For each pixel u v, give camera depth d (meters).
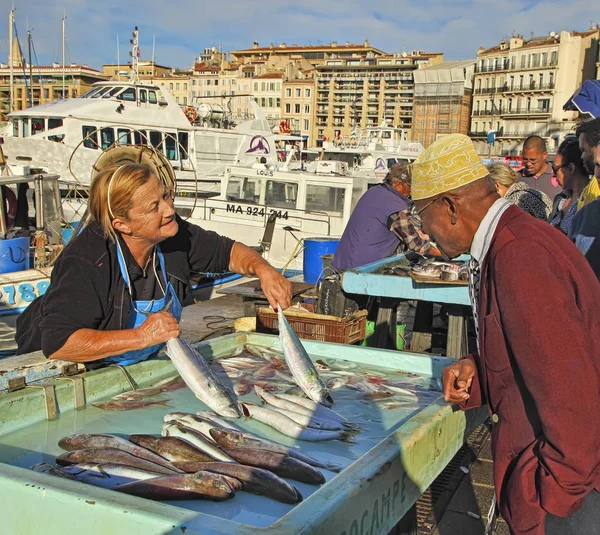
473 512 3.69
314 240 9.17
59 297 2.43
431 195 1.99
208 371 2.45
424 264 4.90
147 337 2.42
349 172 17.86
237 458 1.95
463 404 2.34
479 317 1.97
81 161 16.77
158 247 2.82
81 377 2.50
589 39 86.94
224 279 9.89
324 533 1.43
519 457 1.88
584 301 1.73
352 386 2.90
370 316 6.25
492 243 1.86
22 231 8.53
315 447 2.16
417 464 1.99
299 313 5.44
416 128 104.75
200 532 1.33
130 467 1.83
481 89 97.56
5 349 6.30
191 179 17.14
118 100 17.80
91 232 2.52
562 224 4.60
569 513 1.74
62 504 1.49
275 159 20.11
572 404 1.63
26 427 2.25
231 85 115.44
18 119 18.23
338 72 114.75
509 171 5.79
